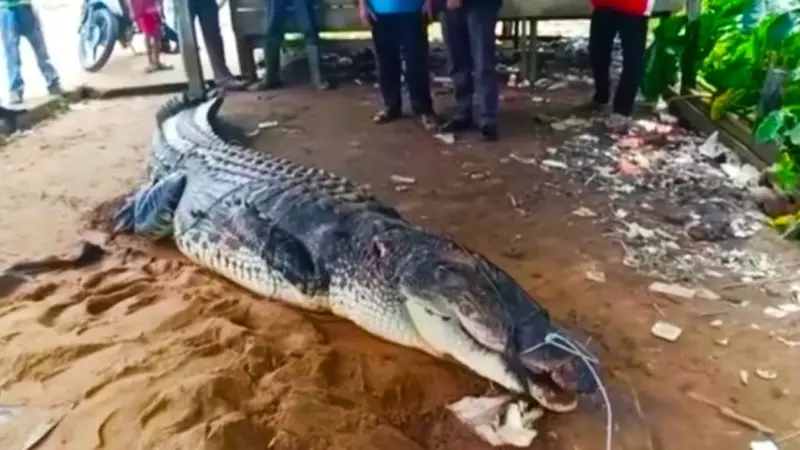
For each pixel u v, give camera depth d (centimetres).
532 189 506
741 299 363
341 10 769
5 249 423
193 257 407
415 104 668
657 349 324
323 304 350
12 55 686
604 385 299
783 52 518
